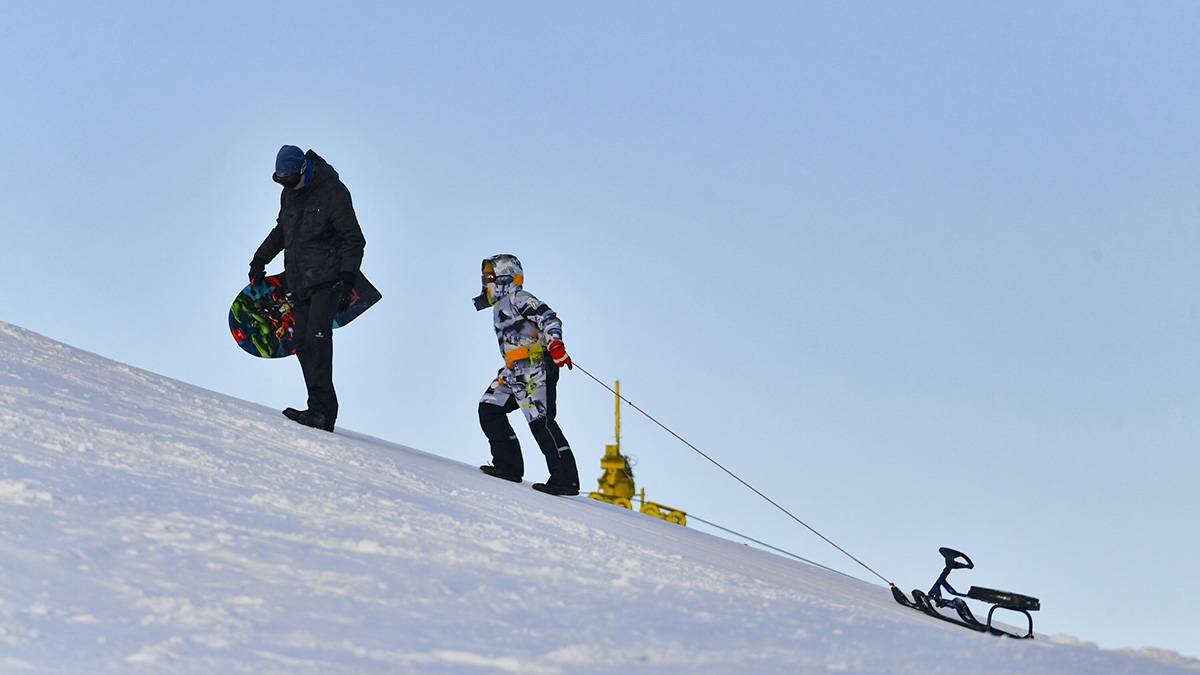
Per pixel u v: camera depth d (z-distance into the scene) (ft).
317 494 61.00
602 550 63.77
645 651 38.63
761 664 38.47
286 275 106.11
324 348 103.30
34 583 37.42
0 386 71.56
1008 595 84.17
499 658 36.11
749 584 62.80
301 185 104.27
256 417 89.71
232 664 32.81
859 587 97.19
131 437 64.75
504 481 103.40
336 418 104.53
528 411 106.22
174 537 45.47
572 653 37.42
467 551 53.88
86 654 32.12
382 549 50.31
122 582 39.11
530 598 45.96
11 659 30.86
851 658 40.27
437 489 77.25
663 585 54.60
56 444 58.34
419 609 41.65
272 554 45.80
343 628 37.78
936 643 45.39
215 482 58.29
